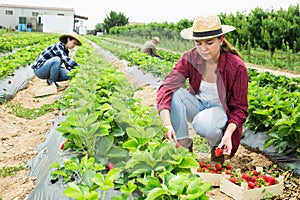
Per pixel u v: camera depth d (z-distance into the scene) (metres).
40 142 6.52
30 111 8.70
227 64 4.41
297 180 4.68
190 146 4.09
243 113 4.59
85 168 3.21
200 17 4.10
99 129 3.68
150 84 4.04
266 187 4.13
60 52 10.95
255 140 5.84
